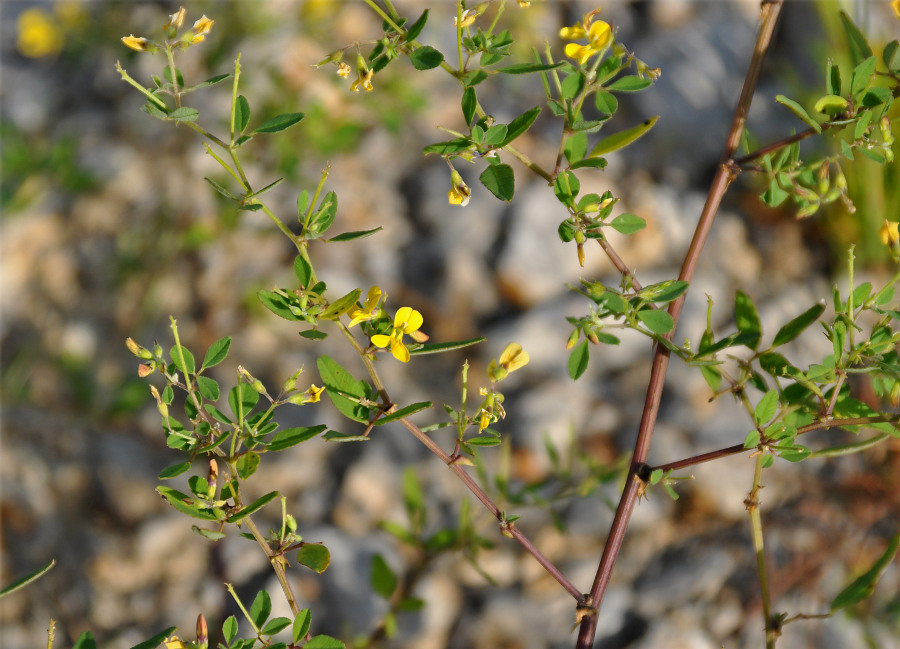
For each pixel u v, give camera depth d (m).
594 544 0.74
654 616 0.70
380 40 0.45
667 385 0.81
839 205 0.89
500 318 0.88
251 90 0.87
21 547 0.78
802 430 0.46
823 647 0.66
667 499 0.75
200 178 0.92
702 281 0.87
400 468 0.79
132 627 0.74
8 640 0.74
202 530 0.44
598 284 0.46
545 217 0.91
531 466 0.78
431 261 0.91
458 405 0.83
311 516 0.78
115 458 0.81
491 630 0.71
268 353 0.86
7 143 0.90
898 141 0.84
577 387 0.83
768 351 0.47
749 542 0.72
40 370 0.88
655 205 0.92
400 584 0.72
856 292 0.46
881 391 0.47
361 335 0.87
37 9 1.17
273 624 0.45
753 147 0.85
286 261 0.91
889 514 0.71
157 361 0.45
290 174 0.84
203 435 0.45
